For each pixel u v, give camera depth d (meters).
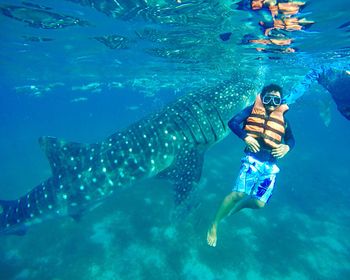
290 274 5.56
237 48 7.84
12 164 13.86
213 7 4.82
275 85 2.41
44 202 4.61
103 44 8.37
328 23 5.47
